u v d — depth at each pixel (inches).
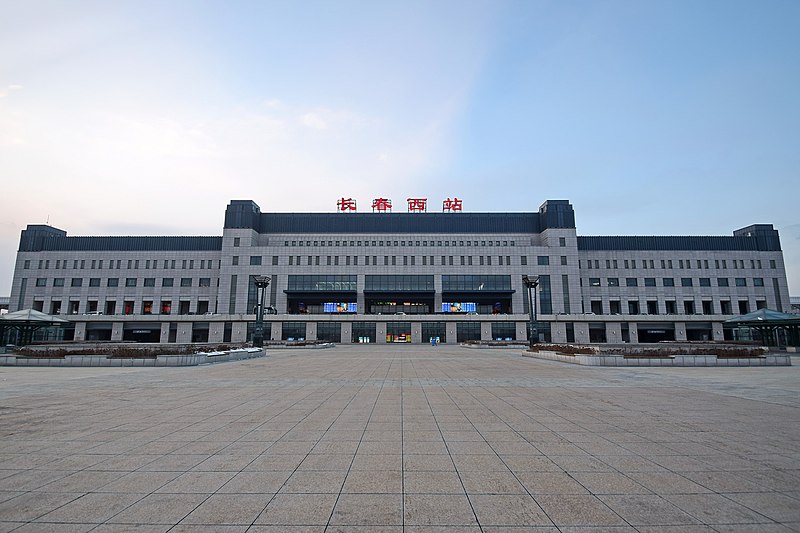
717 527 178.7
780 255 3326.8
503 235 3324.3
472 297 3161.9
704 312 3272.6
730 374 816.9
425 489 221.8
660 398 513.0
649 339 3043.8
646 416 405.4
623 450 291.7
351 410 441.1
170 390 590.2
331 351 1835.6
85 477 238.5
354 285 3161.9
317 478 237.6
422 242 3255.4
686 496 211.6
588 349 1270.9
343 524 181.5
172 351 1122.7
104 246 3329.2
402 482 231.9
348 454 283.3
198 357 1053.8
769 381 692.1
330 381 701.3
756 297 3267.7
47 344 1891.0
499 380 714.8
